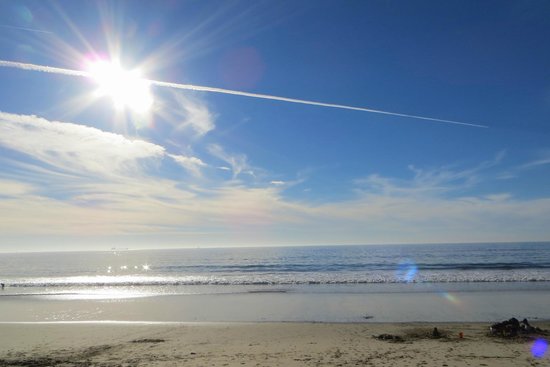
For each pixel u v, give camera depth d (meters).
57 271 52.28
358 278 29.39
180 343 10.91
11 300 20.98
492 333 11.42
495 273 31.48
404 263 49.66
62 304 19.42
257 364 8.45
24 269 57.78
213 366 8.31
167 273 43.78
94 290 25.55
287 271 41.56
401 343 10.43
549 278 26.44
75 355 9.54
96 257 116.94
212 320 15.12
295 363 8.49
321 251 104.62
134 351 9.92
